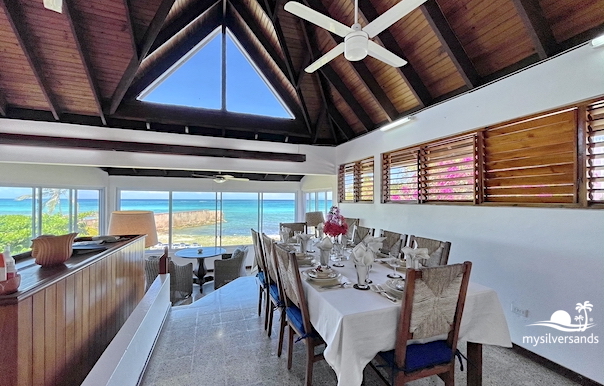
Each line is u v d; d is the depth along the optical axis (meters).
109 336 2.26
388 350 1.76
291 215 8.81
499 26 2.80
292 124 5.77
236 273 6.09
